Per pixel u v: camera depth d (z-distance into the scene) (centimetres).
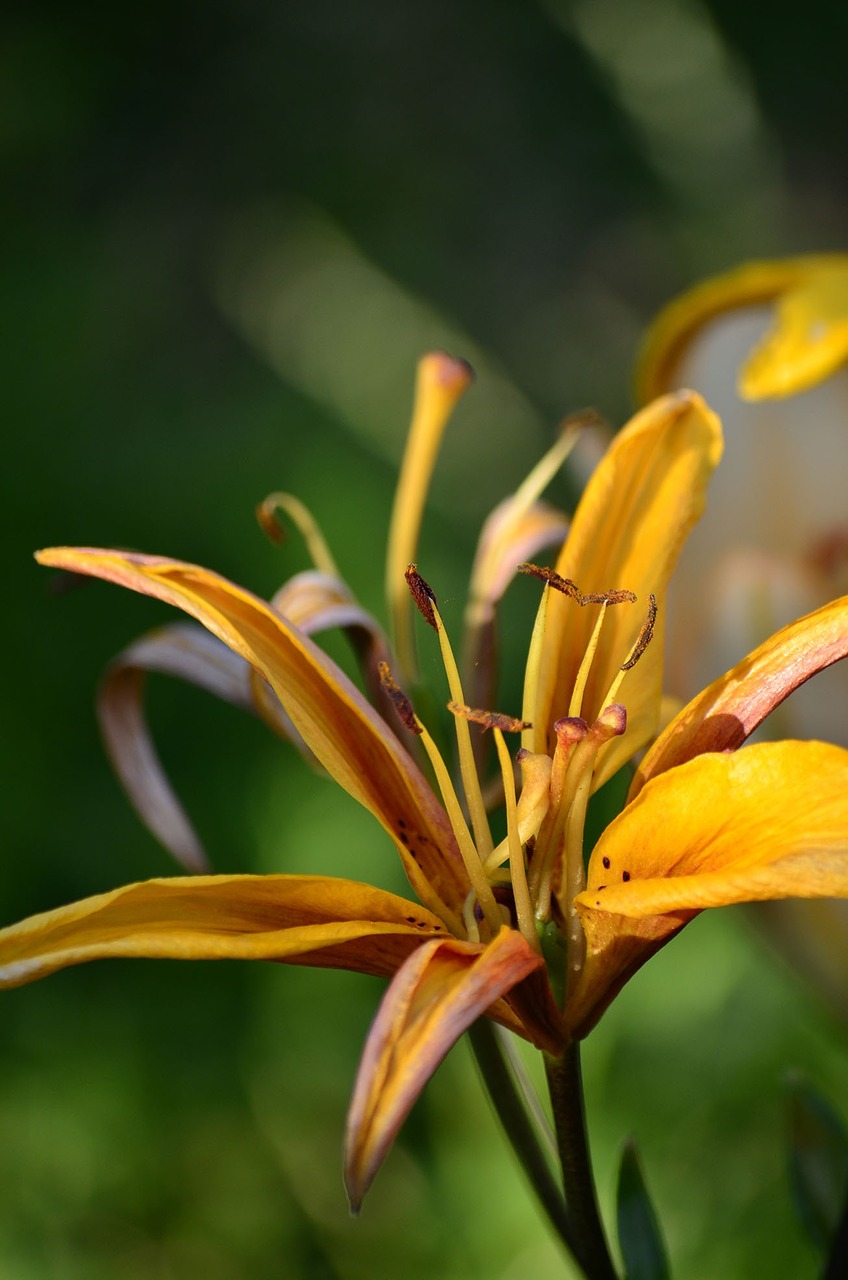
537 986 51
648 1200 57
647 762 52
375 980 103
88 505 138
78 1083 98
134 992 103
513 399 145
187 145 230
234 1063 100
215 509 138
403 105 239
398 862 104
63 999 102
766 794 50
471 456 143
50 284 175
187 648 59
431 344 145
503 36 241
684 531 54
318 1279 92
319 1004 102
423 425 59
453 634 127
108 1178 94
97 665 124
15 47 214
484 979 49
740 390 63
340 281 147
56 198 214
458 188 230
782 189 213
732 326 65
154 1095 98
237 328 193
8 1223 92
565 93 234
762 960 94
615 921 51
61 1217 93
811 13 231
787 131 227
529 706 54
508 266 221
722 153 157
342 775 52
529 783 52
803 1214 60
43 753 115
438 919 52
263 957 50
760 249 188
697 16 147
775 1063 92
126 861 112
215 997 103
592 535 54
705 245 190
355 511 131
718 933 95
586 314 207
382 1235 91
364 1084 48
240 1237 93
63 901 110
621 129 223
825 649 52
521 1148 57
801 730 65
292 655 53
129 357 184
